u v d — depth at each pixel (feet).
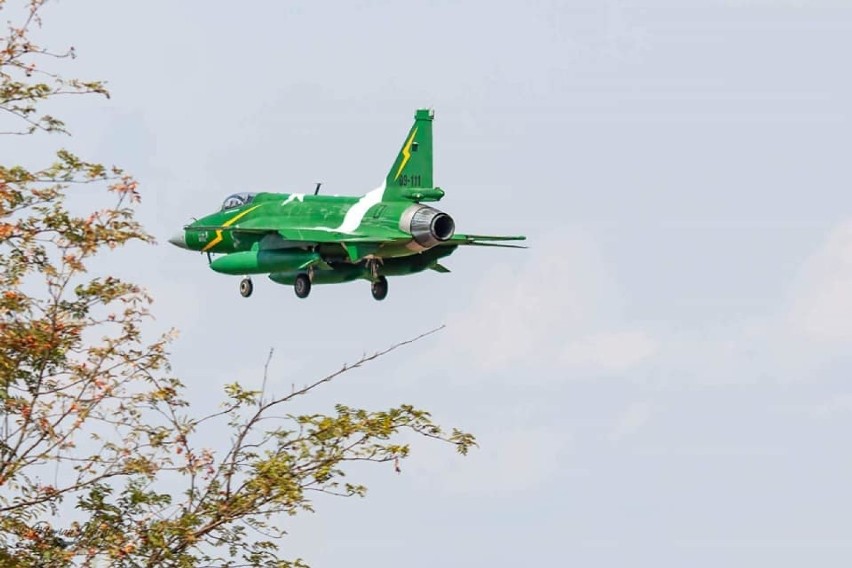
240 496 195.00
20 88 198.29
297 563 198.29
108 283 200.34
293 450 197.26
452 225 514.27
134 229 200.23
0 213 196.44
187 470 197.57
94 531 200.13
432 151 529.04
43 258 199.72
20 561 193.67
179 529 192.65
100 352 197.06
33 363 197.88
